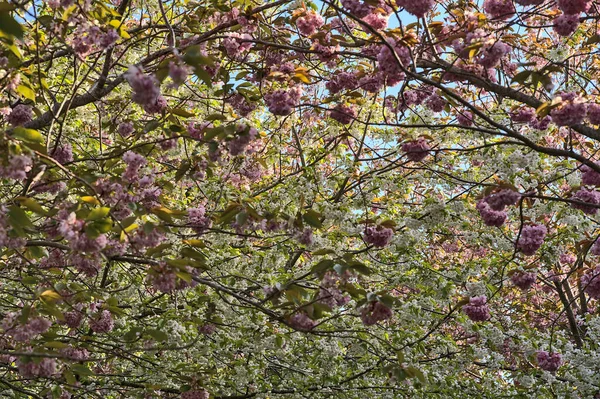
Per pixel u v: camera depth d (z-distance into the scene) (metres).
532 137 6.92
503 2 5.67
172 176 7.30
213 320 6.45
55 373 4.61
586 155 8.62
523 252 6.12
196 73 3.76
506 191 5.45
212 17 6.36
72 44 4.64
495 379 8.23
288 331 7.59
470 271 7.62
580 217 7.29
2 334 4.32
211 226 6.44
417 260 7.70
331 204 7.16
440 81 5.14
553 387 8.29
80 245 3.78
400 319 7.60
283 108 5.62
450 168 8.28
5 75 4.54
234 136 4.50
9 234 3.68
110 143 8.16
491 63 5.12
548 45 8.88
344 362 8.13
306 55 6.66
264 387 7.60
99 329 5.86
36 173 4.18
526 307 11.79
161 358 6.82
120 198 4.65
